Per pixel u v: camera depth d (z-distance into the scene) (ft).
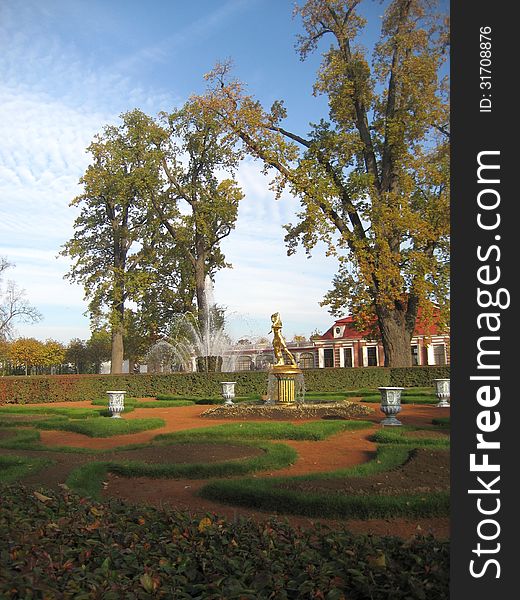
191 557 12.15
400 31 84.17
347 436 41.42
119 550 12.36
